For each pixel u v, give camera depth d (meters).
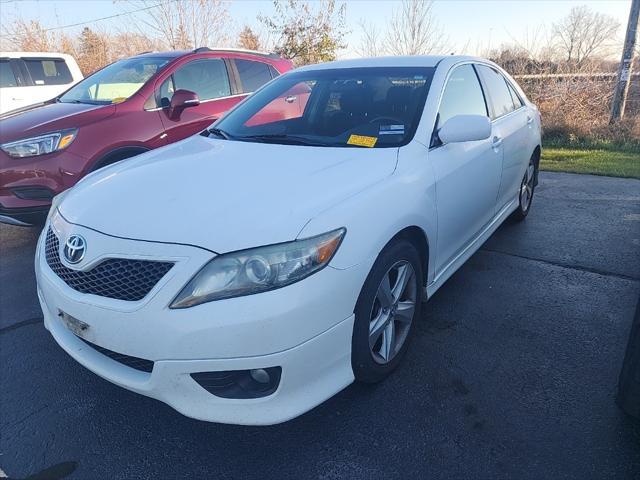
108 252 1.97
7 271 4.15
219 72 5.65
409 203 2.39
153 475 2.03
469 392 2.42
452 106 3.12
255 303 1.82
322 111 3.13
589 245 4.25
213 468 2.05
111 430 2.29
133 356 1.93
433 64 3.23
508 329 2.96
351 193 2.18
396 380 2.52
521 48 11.18
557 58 10.92
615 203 5.42
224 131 3.28
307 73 3.57
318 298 1.91
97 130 4.41
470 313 3.16
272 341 1.84
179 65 5.21
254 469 2.04
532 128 4.53
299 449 2.12
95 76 5.62
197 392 1.92
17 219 4.19
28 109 5.11
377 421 2.25
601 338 2.84
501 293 3.42
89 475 2.05
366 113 2.96
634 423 2.18
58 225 2.35
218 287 1.82
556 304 3.25
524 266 3.85
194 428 2.28
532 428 2.17
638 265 3.82
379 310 2.35
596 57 10.63
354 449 2.11
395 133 2.76
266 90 3.61
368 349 2.24
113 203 2.24
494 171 3.51
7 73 9.01
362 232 2.09
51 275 2.22
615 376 2.50
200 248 1.87
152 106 4.87
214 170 2.47
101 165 4.44
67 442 2.23
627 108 9.72
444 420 2.24
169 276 1.85
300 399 1.99
